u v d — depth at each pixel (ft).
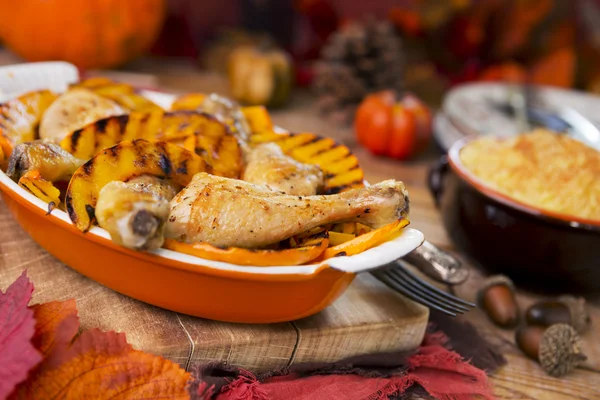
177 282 1.42
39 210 1.46
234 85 2.72
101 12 2.54
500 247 1.80
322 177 1.63
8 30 2.55
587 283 1.78
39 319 1.37
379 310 1.59
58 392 1.33
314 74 2.87
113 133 1.56
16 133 1.64
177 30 3.21
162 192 1.45
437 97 3.04
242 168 1.63
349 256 1.40
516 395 1.58
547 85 3.23
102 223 1.34
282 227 1.43
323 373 1.53
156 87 2.67
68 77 1.99
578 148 1.86
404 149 2.42
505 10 3.12
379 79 2.66
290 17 3.51
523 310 1.78
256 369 1.50
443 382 1.56
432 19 2.97
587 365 1.67
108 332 1.37
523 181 1.80
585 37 3.26
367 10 3.56
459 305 1.62
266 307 1.45
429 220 2.10
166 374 1.37
